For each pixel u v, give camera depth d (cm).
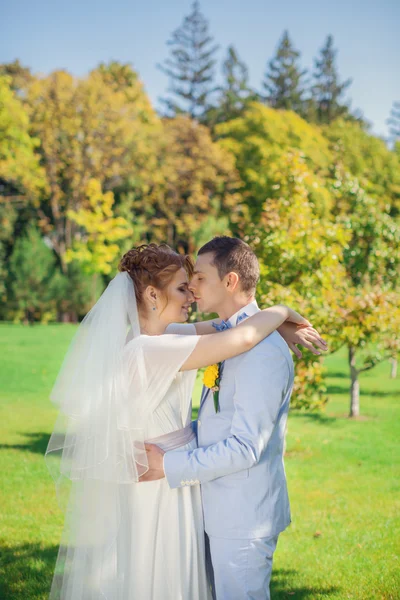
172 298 232
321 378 667
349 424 873
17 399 997
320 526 460
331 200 1605
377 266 898
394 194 3206
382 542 425
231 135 3319
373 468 641
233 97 4112
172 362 214
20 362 1375
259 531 214
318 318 671
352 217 894
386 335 852
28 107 2923
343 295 758
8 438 745
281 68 4438
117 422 211
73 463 220
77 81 2978
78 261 2661
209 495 221
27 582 352
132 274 234
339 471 629
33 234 2595
